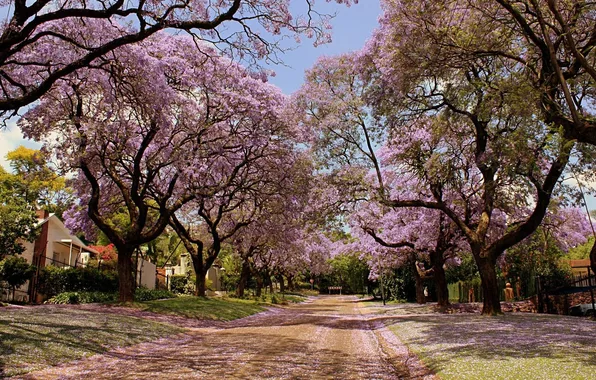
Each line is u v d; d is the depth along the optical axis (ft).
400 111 51.67
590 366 22.50
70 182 72.59
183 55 52.13
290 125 66.39
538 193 51.06
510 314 60.54
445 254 87.66
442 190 66.69
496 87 35.35
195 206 88.22
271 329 52.85
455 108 44.80
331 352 35.27
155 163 62.90
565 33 26.35
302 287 279.08
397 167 71.72
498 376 21.75
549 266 94.89
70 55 41.91
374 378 25.52
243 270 113.19
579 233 88.07
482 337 35.86
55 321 38.88
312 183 71.15
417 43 38.32
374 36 53.98
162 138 57.67
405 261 103.76
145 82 41.50
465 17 37.63
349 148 67.97
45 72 44.42
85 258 112.16
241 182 72.23
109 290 82.02
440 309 78.54
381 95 50.37
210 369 27.02
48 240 89.35
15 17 28.89
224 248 123.85
